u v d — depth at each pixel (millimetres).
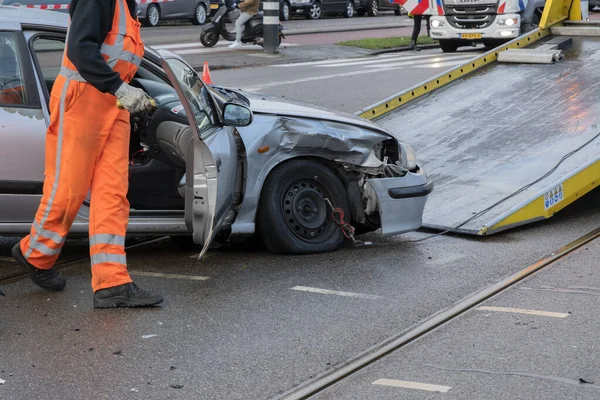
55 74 8430
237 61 26594
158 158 8711
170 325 7023
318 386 5883
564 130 11539
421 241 9570
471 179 10688
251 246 9352
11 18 8250
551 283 8133
